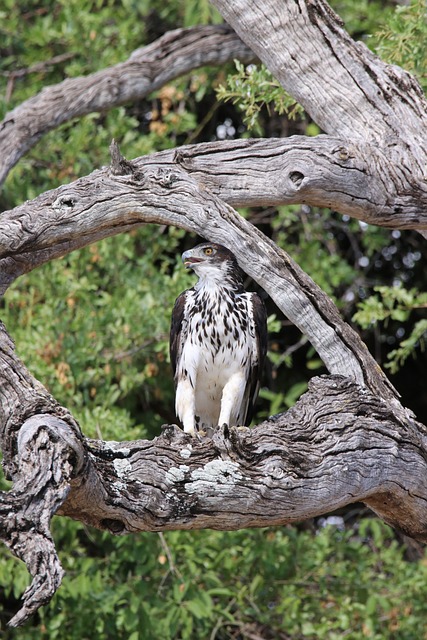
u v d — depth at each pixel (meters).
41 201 7.79
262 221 15.73
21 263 8.05
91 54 15.30
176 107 16.91
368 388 7.50
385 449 7.18
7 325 13.35
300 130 15.96
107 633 13.11
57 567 5.10
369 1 16.09
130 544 12.55
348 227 15.69
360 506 16.39
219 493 6.58
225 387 9.35
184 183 7.71
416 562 14.73
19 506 5.33
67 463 5.61
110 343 12.98
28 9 16.56
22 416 6.09
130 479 6.39
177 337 9.66
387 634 13.43
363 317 12.42
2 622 13.82
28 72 15.36
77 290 13.05
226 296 9.25
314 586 13.57
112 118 14.72
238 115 16.84
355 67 8.73
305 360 17.02
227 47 13.49
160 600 12.13
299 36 8.78
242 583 13.11
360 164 8.15
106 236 8.16
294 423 7.05
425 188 8.27
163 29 16.55
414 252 17.34
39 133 12.60
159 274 13.90
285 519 6.90
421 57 9.92
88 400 12.73
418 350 17.73
